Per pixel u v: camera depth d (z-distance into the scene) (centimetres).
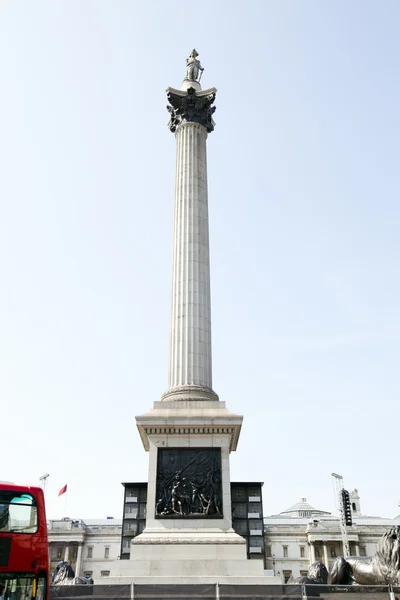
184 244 3684
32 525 1773
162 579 2539
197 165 3975
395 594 2081
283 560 7900
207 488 2894
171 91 4200
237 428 3062
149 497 2881
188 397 3206
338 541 7825
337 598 2089
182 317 3466
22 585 1688
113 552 7800
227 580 2536
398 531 2230
